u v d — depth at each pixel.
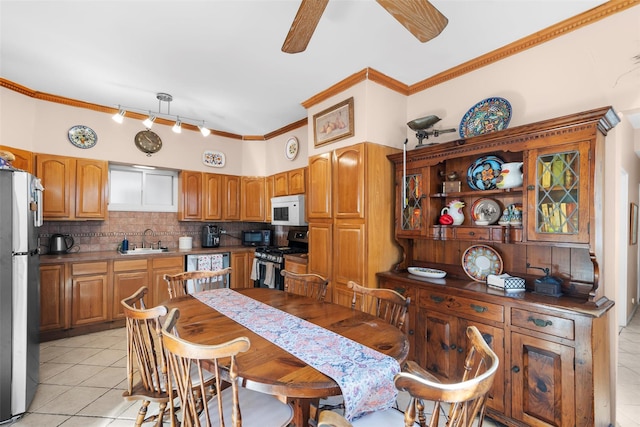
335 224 2.87
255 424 1.20
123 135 3.75
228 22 2.00
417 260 2.74
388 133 2.74
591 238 1.63
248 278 4.46
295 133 4.12
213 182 4.44
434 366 2.17
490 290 1.98
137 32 2.12
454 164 2.49
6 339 1.88
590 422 1.51
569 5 1.79
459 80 2.53
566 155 1.72
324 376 1.07
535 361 1.70
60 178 3.32
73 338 3.16
